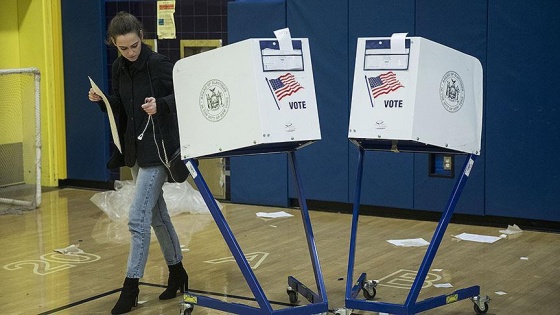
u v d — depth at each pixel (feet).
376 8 25.77
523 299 17.48
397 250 21.85
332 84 26.66
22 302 17.74
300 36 27.07
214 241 23.16
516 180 24.23
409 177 25.75
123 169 31.32
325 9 26.53
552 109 23.56
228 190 29.22
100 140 31.63
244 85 14.70
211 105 15.16
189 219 26.17
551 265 20.21
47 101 32.17
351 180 26.76
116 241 23.38
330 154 26.99
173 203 26.84
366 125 15.24
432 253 15.57
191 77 15.39
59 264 20.92
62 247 22.70
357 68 15.43
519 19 23.76
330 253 21.63
